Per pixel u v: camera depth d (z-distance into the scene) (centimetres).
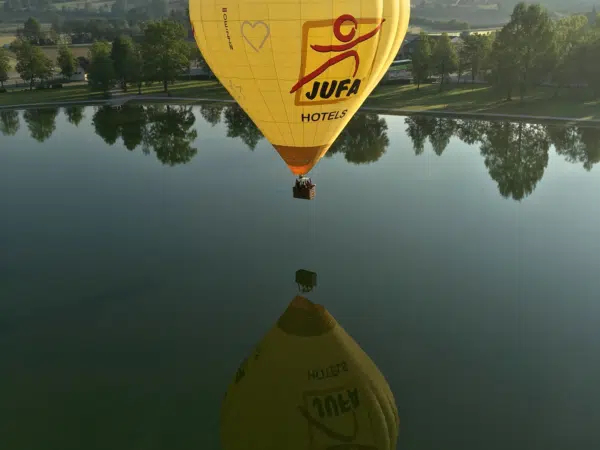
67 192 5675
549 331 3125
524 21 8275
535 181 5803
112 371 2831
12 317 3328
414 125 8081
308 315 3294
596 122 7600
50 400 2627
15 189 5788
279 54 2667
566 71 8262
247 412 2534
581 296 3478
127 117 9094
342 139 7575
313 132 2992
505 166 6309
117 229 4684
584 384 2694
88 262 4066
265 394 2653
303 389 2681
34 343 3059
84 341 3086
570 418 2477
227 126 8438
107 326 3231
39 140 7825
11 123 8794
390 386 2697
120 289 3662
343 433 2397
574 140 7088
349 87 2847
